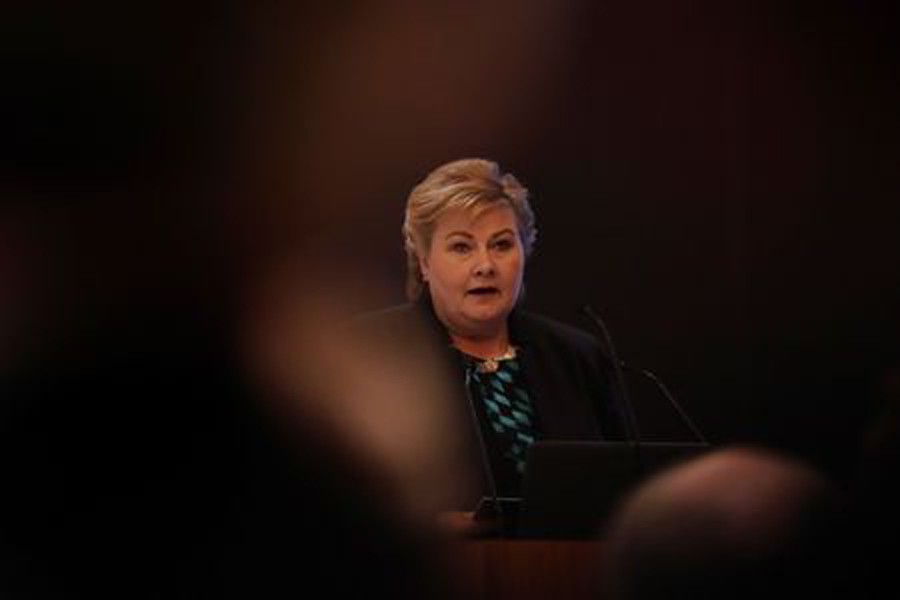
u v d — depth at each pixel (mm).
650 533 3061
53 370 6508
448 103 16562
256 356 6945
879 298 16312
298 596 4531
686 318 16344
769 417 16359
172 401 6223
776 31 16297
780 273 16359
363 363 9969
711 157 16375
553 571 6242
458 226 10570
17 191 15773
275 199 16531
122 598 4797
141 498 4992
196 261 15578
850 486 4062
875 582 3338
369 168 16641
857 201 16359
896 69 16188
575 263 16453
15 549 4961
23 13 16141
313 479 4801
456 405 10180
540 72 16453
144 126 16547
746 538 3004
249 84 16781
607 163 16453
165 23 16500
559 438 10414
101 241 15250
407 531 4609
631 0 16328
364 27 16609
